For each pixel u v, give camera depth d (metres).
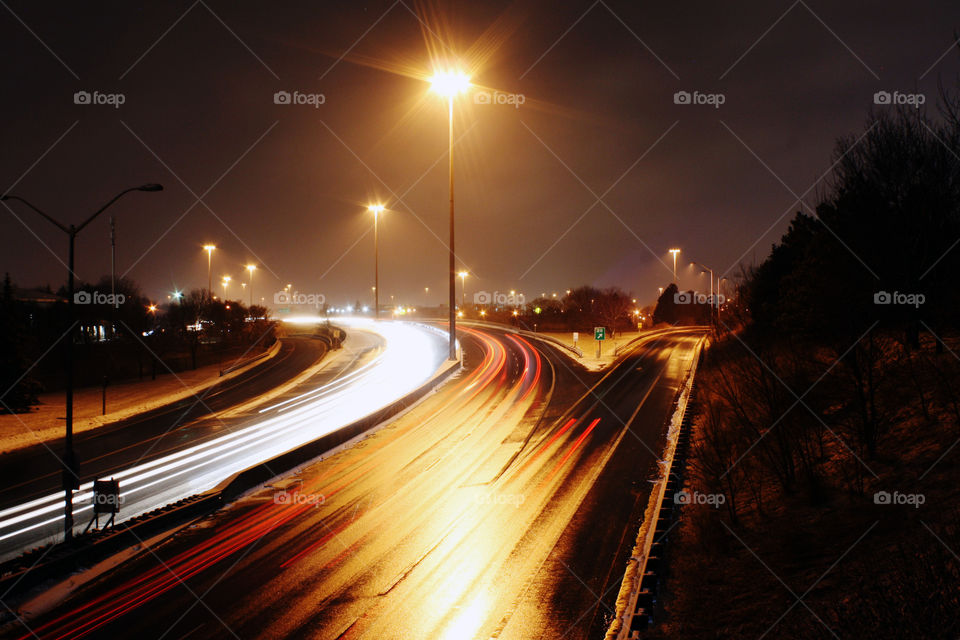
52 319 51.59
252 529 13.98
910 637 6.16
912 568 7.48
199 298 67.44
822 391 16.89
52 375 43.19
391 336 66.38
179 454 22.45
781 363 20.14
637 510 14.64
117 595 10.70
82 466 21.20
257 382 41.41
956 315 16.44
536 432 23.62
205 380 42.69
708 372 31.84
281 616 9.79
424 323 82.44
